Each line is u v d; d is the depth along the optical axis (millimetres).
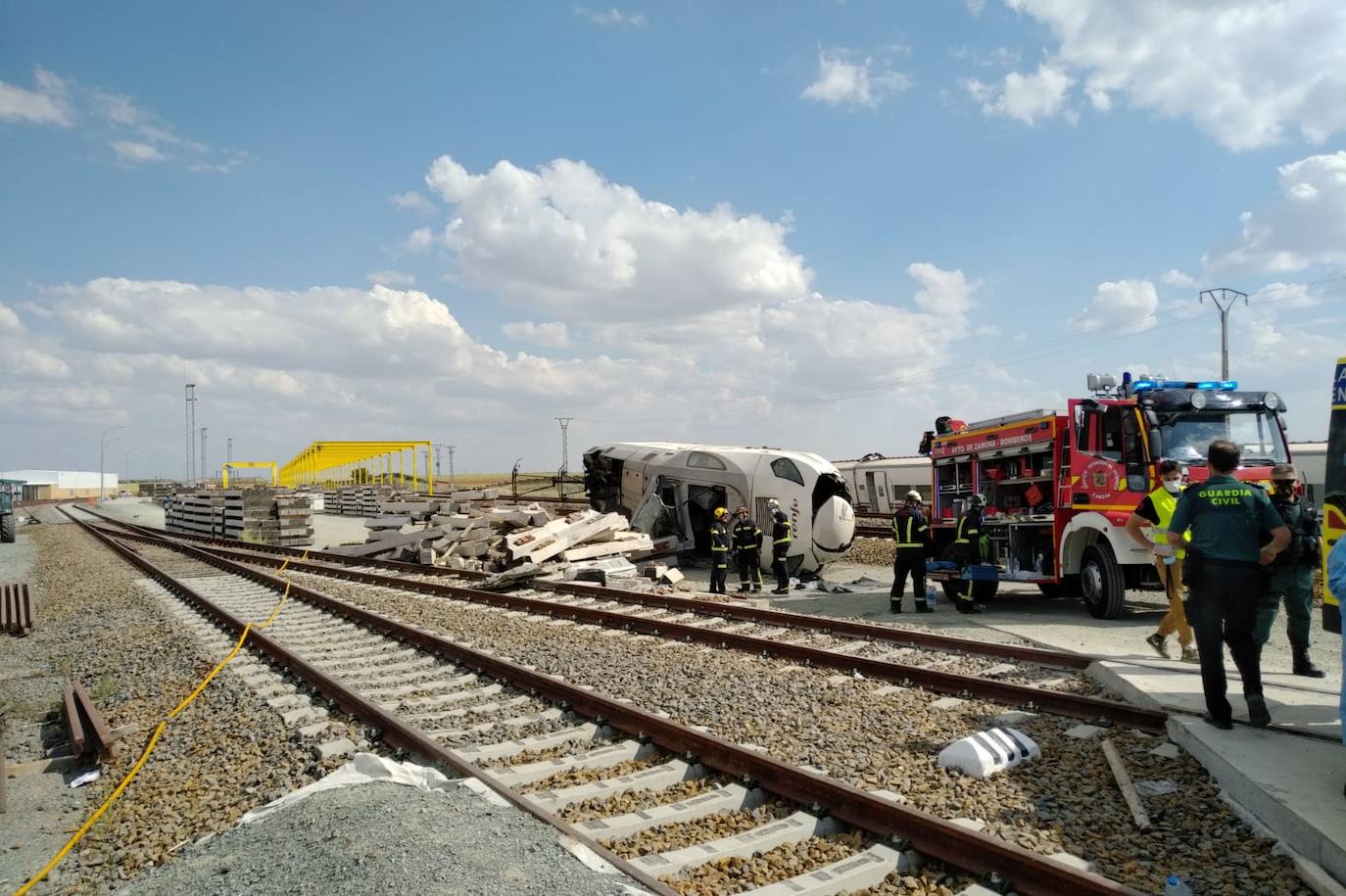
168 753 7402
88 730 8102
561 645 10898
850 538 20297
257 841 4707
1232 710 6570
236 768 6730
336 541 36469
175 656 11148
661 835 5039
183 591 17094
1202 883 4301
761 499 20641
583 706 7621
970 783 5668
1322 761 5348
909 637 10688
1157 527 9094
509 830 4676
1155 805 5246
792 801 5441
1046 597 15945
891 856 4629
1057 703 7324
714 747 6082
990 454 15227
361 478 66938
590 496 27281
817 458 20812
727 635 10672
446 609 14531
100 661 11625
